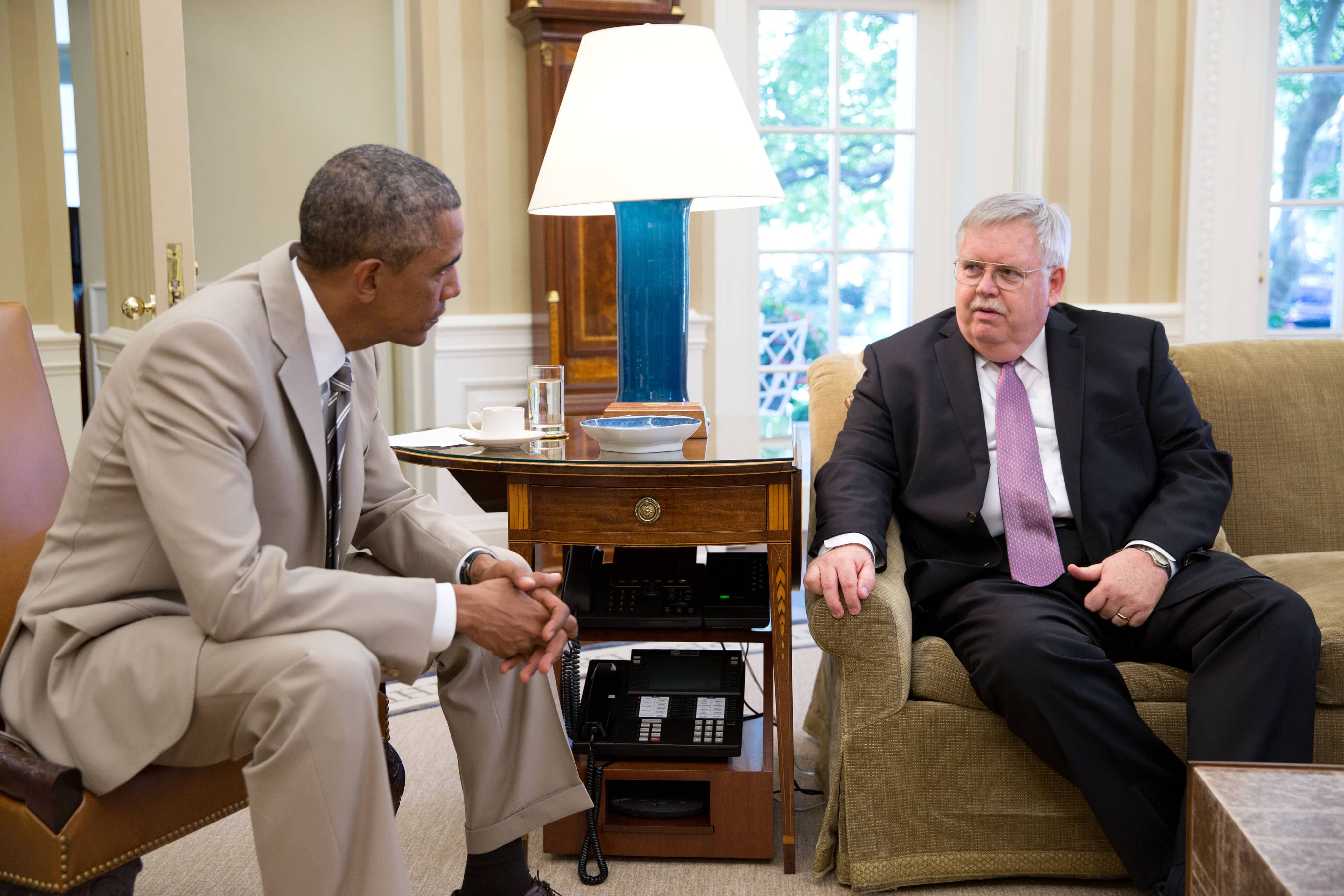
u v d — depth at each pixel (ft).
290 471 4.85
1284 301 13.92
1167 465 6.77
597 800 6.40
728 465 6.03
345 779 4.27
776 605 6.24
